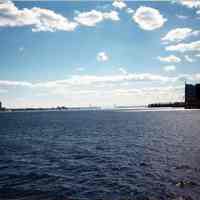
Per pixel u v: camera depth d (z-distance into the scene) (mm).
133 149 32625
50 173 20625
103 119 121250
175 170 20078
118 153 29984
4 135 56188
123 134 52844
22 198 14539
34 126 82688
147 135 49500
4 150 34188
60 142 42625
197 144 34812
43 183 17625
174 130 58375
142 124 81938
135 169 21188
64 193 15328
